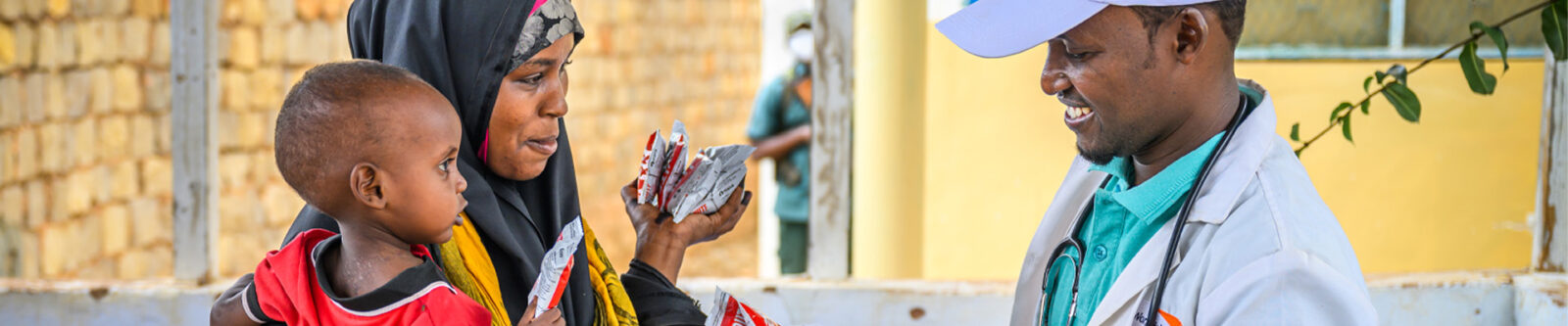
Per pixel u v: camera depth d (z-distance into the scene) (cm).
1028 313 168
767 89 483
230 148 455
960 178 362
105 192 397
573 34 150
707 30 811
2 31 349
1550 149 244
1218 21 131
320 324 116
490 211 143
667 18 773
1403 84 207
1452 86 311
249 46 455
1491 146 315
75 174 383
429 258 126
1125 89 133
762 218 732
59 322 242
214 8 241
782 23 879
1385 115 312
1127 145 138
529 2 141
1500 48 197
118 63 398
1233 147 135
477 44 141
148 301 241
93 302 241
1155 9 129
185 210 244
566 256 128
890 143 304
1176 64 131
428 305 115
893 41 300
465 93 143
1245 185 131
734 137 852
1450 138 315
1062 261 158
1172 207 139
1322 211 132
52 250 372
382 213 117
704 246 786
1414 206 318
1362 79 308
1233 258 127
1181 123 136
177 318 242
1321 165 315
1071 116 144
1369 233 319
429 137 116
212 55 241
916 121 303
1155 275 136
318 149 113
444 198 118
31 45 360
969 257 363
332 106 113
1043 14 134
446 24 142
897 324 247
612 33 728
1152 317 134
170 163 429
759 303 249
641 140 768
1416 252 320
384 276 117
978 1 141
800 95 479
